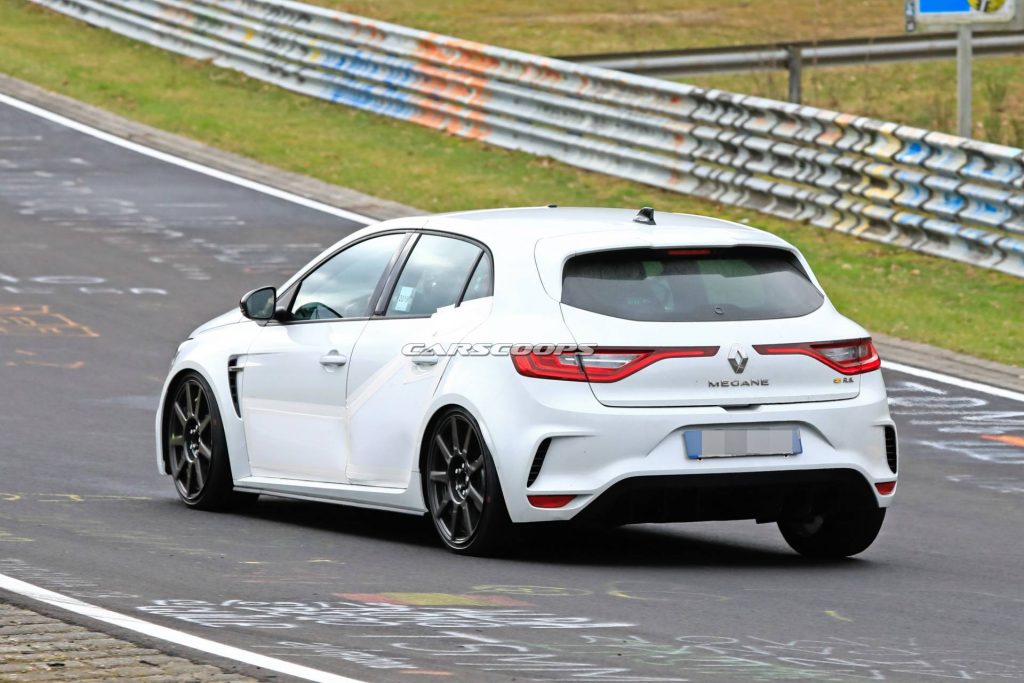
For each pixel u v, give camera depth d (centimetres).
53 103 10544
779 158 8019
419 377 3200
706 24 13112
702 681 2228
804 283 3206
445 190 8550
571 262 3100
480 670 2250
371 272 3428
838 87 11006
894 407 5044
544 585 2869
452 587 2823
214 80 11269
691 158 8444
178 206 8131
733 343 3059
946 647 2477
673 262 3141
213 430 3575
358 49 10550
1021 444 4591
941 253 7231
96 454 4144
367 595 2734
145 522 3384
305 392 3438
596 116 8944
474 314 3155
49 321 5928
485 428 3036
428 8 13575
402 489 3234
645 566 3098
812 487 3080
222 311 6159
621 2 13988
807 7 13788
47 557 2958
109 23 12725
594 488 2978
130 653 2266
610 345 3014
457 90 9850
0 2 13562
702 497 3028
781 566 3148
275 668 2211
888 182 7500
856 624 2628
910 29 7875
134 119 10175
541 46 12181
